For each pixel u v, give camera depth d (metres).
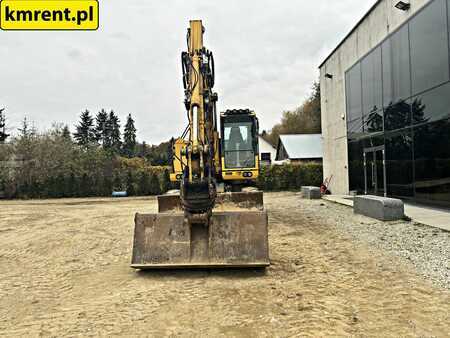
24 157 26.53
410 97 11.29
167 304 4.24
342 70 17.39
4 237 9.61
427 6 10.28
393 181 12.47
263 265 5.15
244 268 5.46
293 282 4.89
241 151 9.84
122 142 69.06
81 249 7.75
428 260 5.54
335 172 18.59
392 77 12.43
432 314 3.74
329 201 14.88
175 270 5.52
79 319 3.92
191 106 5.70
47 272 6.02
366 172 14.77
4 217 13.98
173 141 7.77
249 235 5.32
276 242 7.47
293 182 27.34
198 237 5.42
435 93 9.98
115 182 26.45
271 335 3.38
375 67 13.77
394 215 8.84
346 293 4.42
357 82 15.57
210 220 5.41
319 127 48.88
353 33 15.87
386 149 12.96
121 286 5.00
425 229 7.55
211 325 3.65
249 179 10.02
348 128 16.69
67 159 28.03
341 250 6.57
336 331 3.42
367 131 14.57
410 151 11.32
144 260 5.31
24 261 6.89
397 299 4.16
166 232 5.43
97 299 4.55
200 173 5.37
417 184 10.94
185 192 5.22
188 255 5.29
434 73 10.01
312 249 6.76
